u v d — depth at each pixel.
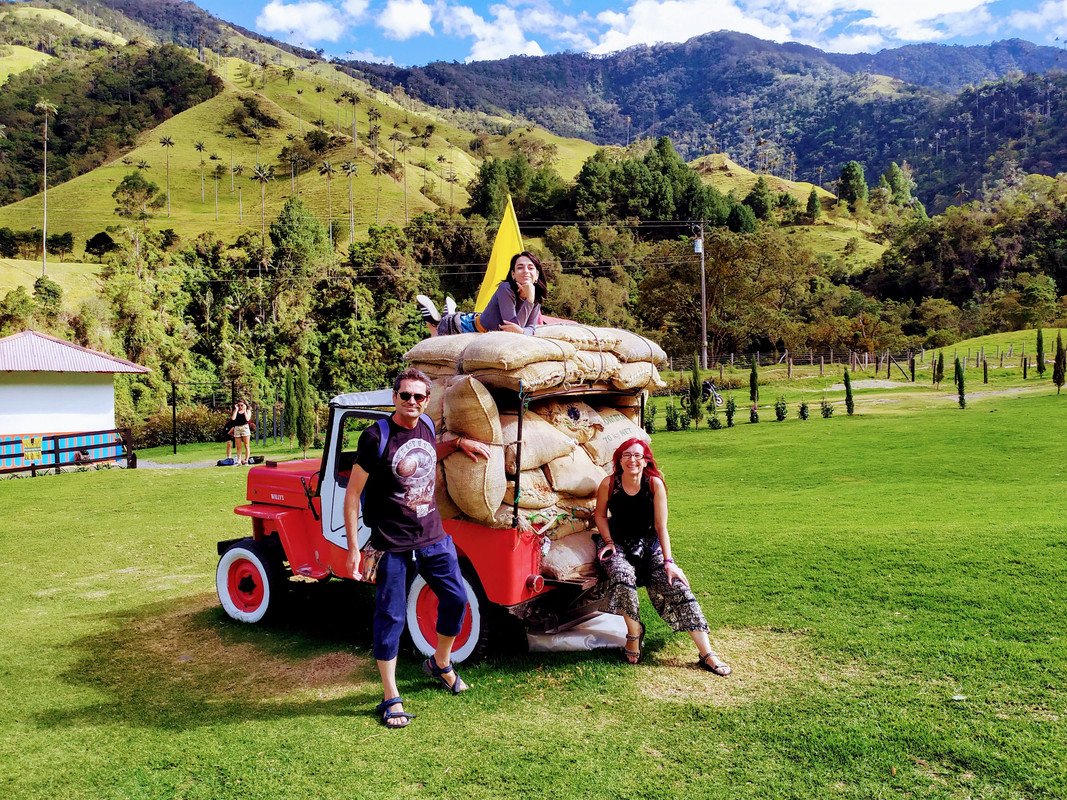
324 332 79.81
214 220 134.50
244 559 6.66
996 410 27.20
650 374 6.10
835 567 6.97
